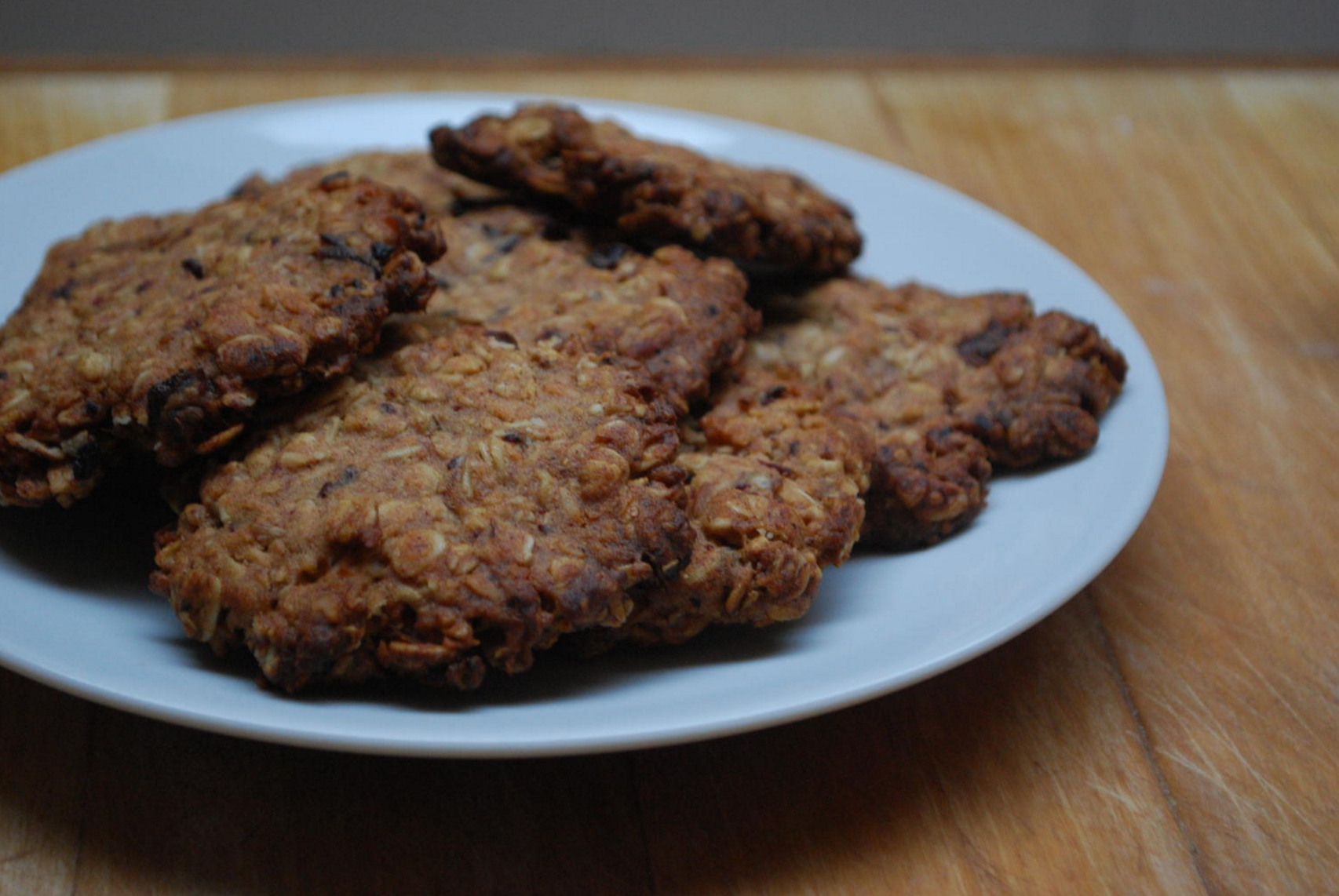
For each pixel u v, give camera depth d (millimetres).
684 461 354
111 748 340
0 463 344
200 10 743
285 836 328
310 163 473
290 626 317
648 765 342
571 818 333
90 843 325
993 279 438
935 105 586
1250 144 564
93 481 344
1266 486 417
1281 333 471
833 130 566
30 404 344
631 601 326
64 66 566
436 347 355
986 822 337
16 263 428
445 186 424
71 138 527
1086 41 802
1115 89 603
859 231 445
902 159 550
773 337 397
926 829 335
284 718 307
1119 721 357
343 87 574
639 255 390
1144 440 379
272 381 339
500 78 592
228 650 327
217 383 336
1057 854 333
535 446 334
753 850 330
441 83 583
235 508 331
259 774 337
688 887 324
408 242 364
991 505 375
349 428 340
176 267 364
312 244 356
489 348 355
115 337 347
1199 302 483
